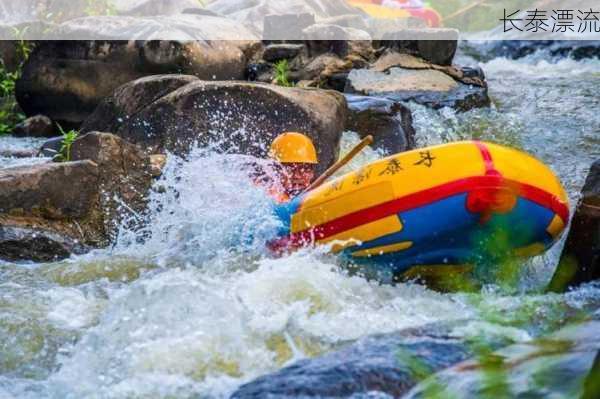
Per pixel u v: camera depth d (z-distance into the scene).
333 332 15.86
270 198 20.95
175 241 21.97
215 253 20.67
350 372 12.91
